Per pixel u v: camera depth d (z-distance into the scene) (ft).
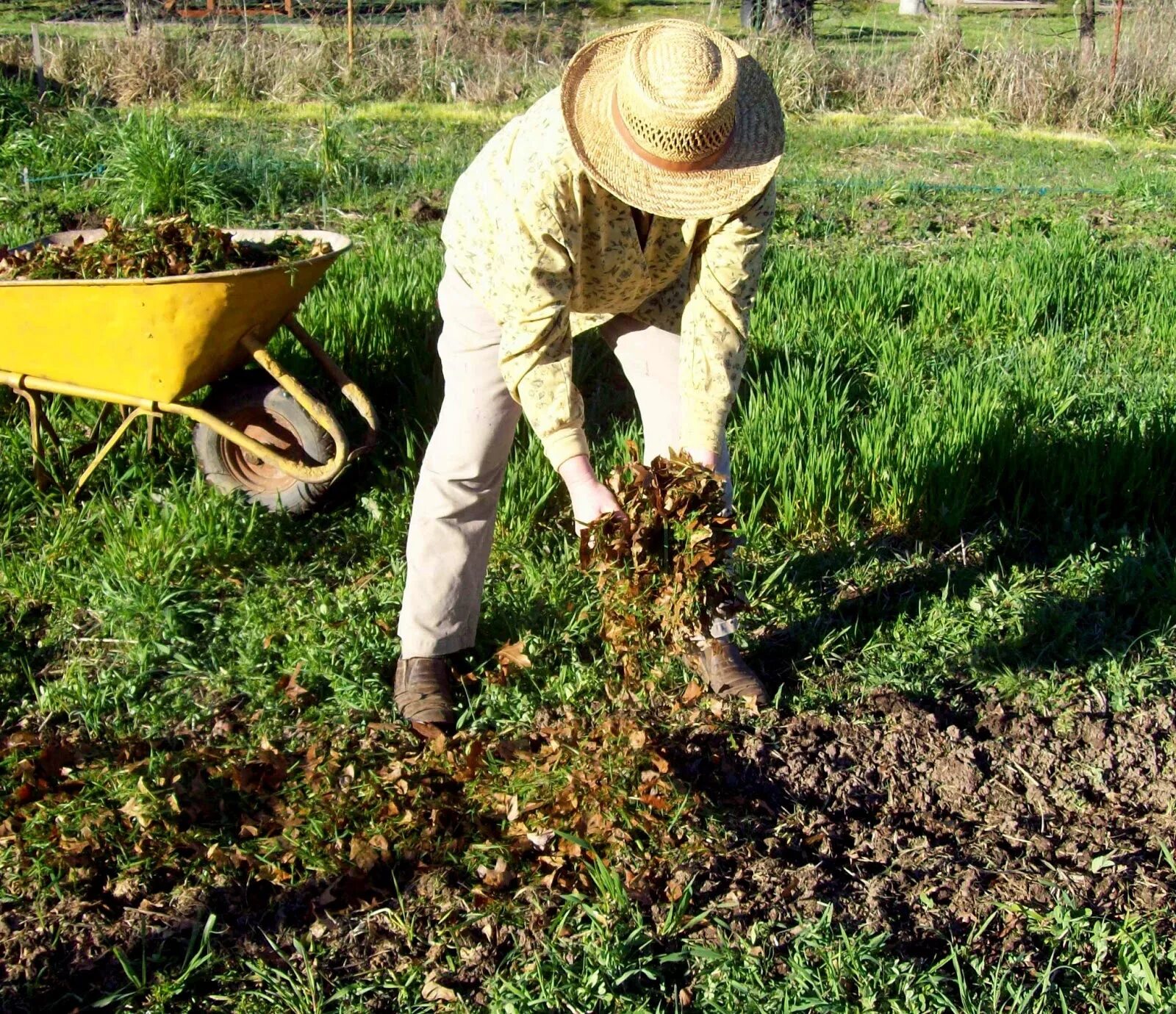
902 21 77.51
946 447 16.33
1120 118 48.06
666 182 9.13
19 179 30.60
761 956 9.35
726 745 11.85
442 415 11.64
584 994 9.00
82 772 11.27
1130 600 14.35
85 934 9.68
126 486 16.08
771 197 10.07
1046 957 9.50
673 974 9.37
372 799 10.98
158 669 12.88
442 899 10.05
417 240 27.14
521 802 10.87
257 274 14.26
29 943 9.57
